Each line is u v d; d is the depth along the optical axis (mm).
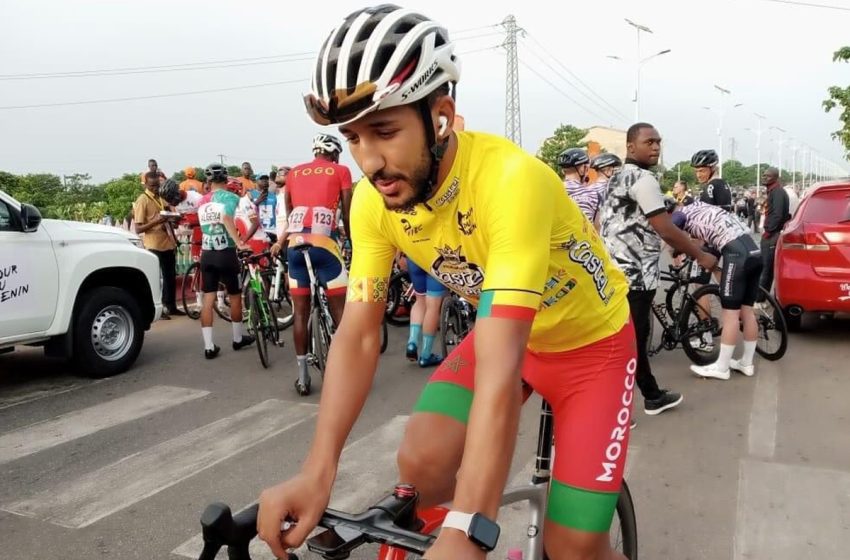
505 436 1202
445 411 1733
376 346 1617
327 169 5082
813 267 6406
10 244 5039
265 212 10734
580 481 1716
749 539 2904
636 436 4125
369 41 1158
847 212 6328
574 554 1719
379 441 4141
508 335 1283
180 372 5875
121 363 5832
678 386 5168
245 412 4758
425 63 1189
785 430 4168
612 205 4258
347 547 1175
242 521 1129
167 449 4090
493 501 1154
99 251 5676
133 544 2979
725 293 5191
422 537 1162
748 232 5289
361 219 1619
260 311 6113
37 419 4684
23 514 3271
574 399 1805
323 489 1389
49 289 5266
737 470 3594
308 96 1244
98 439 4277
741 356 5953
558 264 1628
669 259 12141
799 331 6934
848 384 5094
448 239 1513
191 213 9227
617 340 1817
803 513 3117
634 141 4195
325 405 1526
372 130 1227
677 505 3225
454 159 1406
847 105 14688
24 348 6973
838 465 3631
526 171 1391
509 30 39781
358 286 1614
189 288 9797
